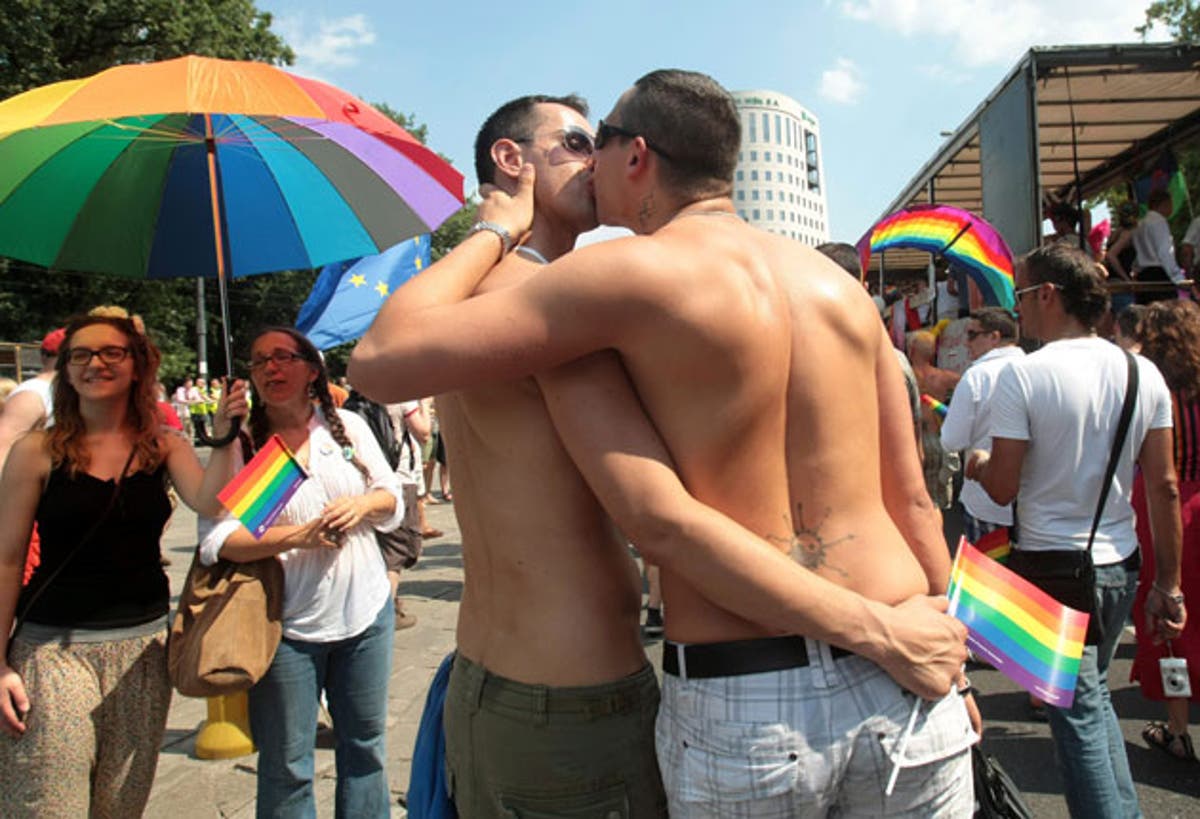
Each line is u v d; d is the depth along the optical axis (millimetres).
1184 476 3256
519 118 1553
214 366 28344
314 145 2418
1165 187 7160
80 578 2115
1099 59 5363
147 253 2512
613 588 1377
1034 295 2551
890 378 1431
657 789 1396
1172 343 3279
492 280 1388
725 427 1173
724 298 1161
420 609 5676
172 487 2453
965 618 1435
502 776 1368
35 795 2051
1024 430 2381
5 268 23672
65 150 2238
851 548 1220
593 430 1196
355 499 2457
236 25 23062
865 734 1169
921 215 5695
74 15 20250
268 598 2283
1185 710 3268
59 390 2182
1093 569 2334
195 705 4020
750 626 1195
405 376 1184
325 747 3488
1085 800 2197
